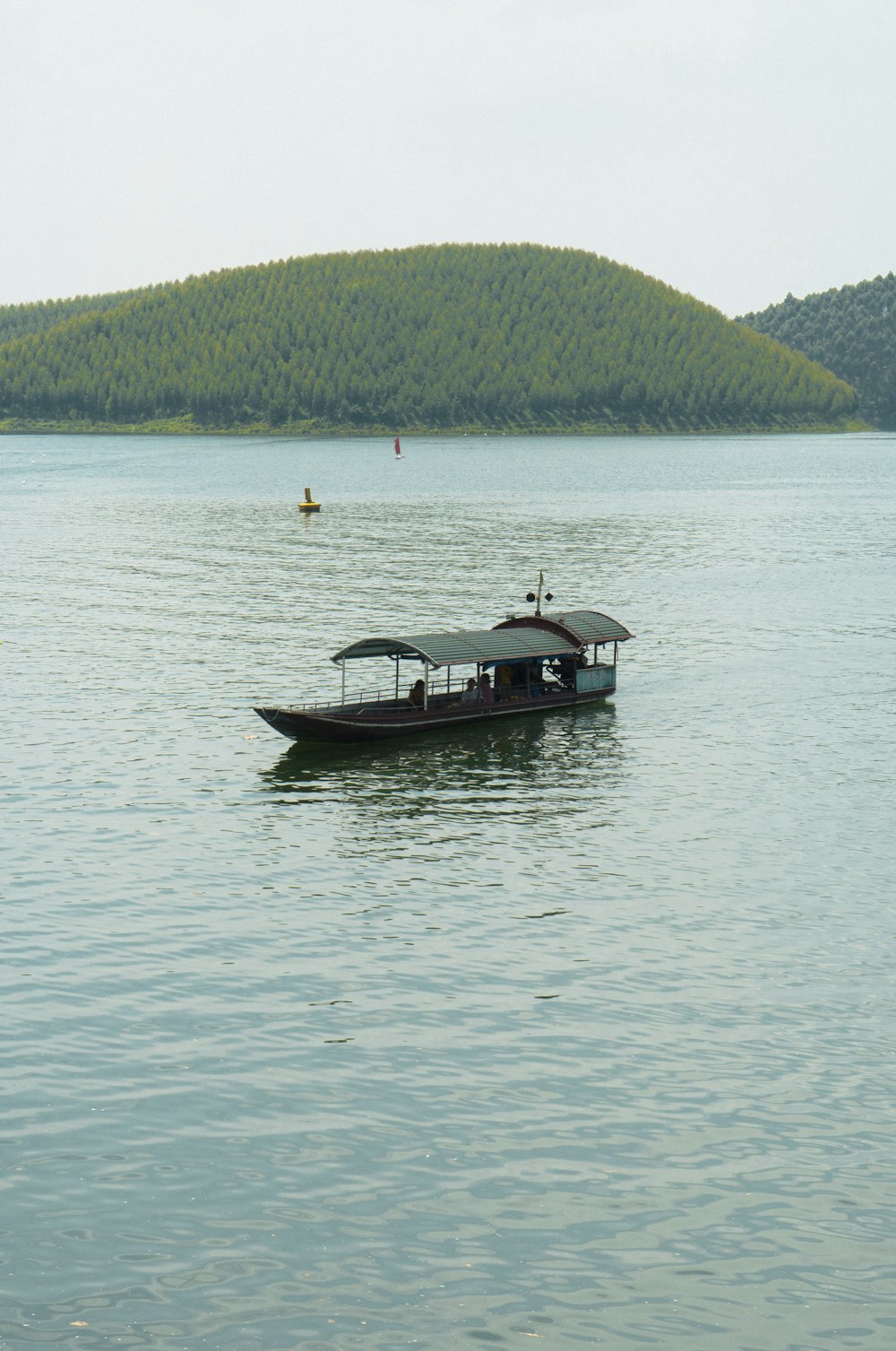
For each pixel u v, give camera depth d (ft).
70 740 180.75
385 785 163.63
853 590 329.93
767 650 250.98
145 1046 94.84
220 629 265.75
